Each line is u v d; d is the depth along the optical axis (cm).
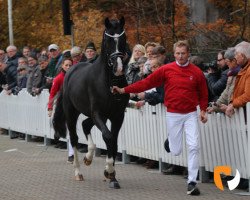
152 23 2155
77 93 1155
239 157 1014
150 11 2214
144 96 1226
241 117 1002
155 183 1113
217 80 1177
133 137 1294
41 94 1697
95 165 1330
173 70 1028
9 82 1944
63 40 2567
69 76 1216
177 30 1986
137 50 1337
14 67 1953
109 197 1019
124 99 1097
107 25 1074
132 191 1056
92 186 1112
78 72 1195
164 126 1187
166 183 1109
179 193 1022
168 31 1998
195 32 1964
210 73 1182
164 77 1037
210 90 1159
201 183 1091
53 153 1533
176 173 1192
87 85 1125
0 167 1345
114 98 1086
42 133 1708
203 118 1021
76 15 2580
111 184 1088
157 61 1177
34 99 1745
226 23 1966
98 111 1103
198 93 1031
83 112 1158
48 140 1702
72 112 1203
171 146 1042
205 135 1084
